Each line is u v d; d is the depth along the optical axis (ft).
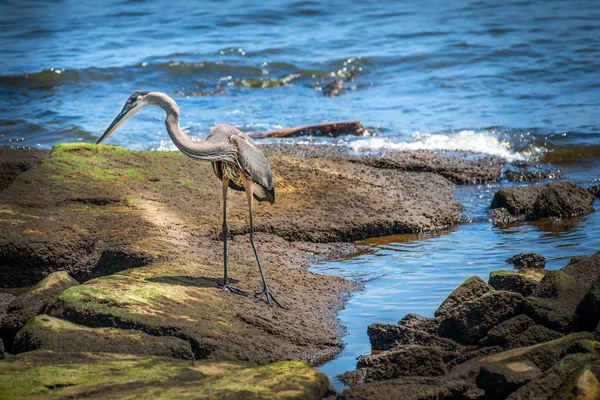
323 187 53.72
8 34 119.44
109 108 84.28
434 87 91.61
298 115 81.87
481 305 34.09
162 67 98.94
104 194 48.16
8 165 53.52
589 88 88.69
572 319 33.17
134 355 30.68
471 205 56.03
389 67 100.78
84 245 43.91
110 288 34.91
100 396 26.48
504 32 113.70
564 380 27.48
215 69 99.76
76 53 107.76
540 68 96.27
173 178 51.90
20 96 88.99
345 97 89.40
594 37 108.68
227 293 36.78
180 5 136.98
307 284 40.37
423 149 67.62
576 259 39.65
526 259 43.52
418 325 34.88
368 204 52.06
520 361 29.76
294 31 119.75
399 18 125.70
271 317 35.55
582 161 67.36
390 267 44.27
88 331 32.19
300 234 47.93
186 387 27.14
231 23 125.08
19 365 29.17
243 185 38.47
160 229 44.91
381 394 27.91
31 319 33.06
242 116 81.61
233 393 26.37
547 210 53.01
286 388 27.43
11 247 42.50
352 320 37.17
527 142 70.64
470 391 29.09
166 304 34.32
